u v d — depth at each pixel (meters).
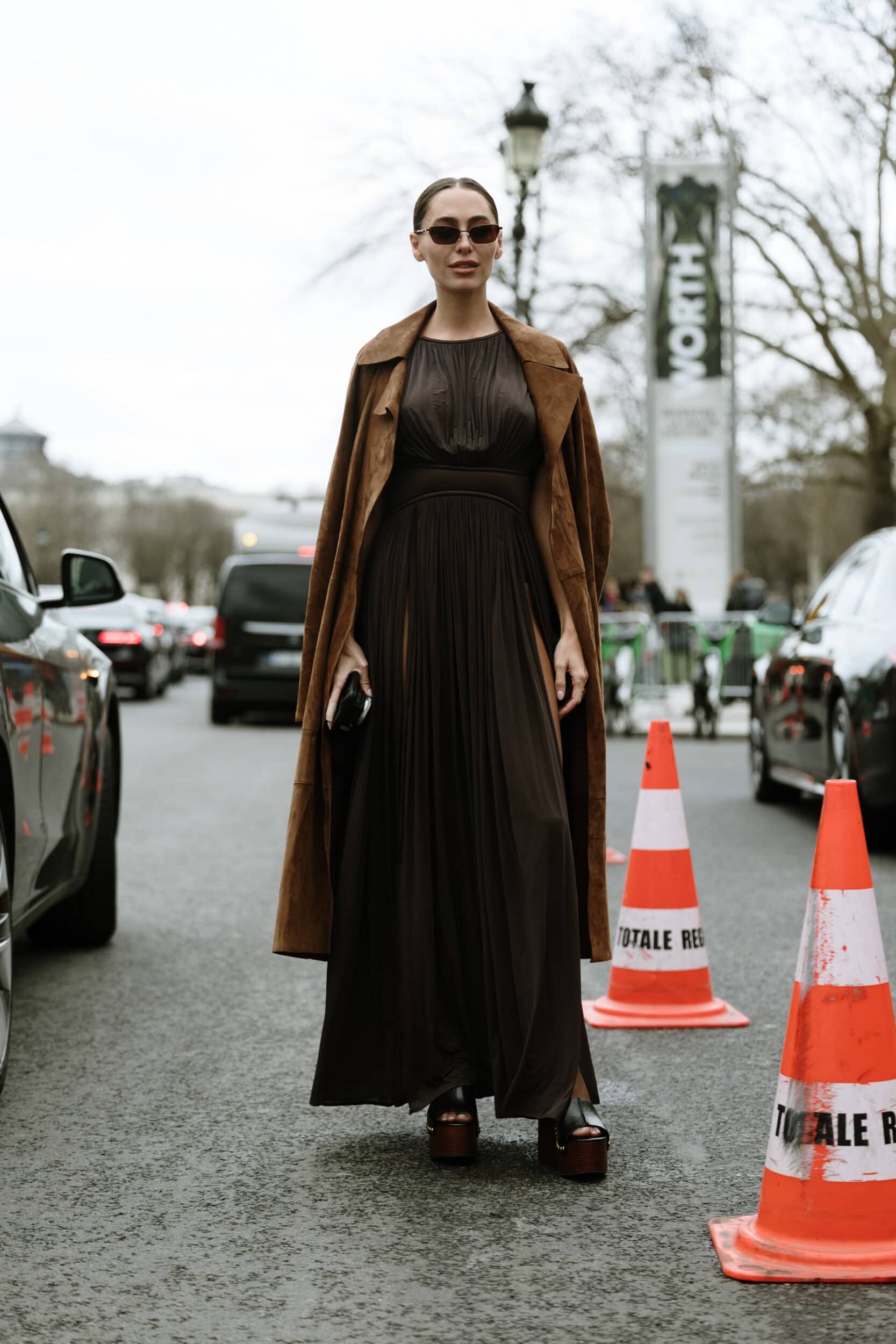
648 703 18.09
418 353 3.66
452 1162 3.61
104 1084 4.35
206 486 107.50
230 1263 3.04
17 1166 3.65
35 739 4.91
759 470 31.17
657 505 20.66
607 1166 3.57
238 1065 4.54
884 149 24.34
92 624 27.25
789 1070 3.05
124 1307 2.83
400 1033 3.61
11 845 4.50
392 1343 2.67
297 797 3.64
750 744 11.43
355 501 3.67
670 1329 2.72
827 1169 2.99
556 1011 3.44
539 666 3.60
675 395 20.59
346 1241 3.15
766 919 6.79
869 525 29.66
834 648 9.15
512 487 3.65
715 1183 3.48
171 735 19.00
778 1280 2.92
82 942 6.26
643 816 5.16
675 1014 5.04
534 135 16.36
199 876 8.14
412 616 3.61
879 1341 2.67
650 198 20.53
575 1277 2.96
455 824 3.60
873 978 3.03
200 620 44.66
